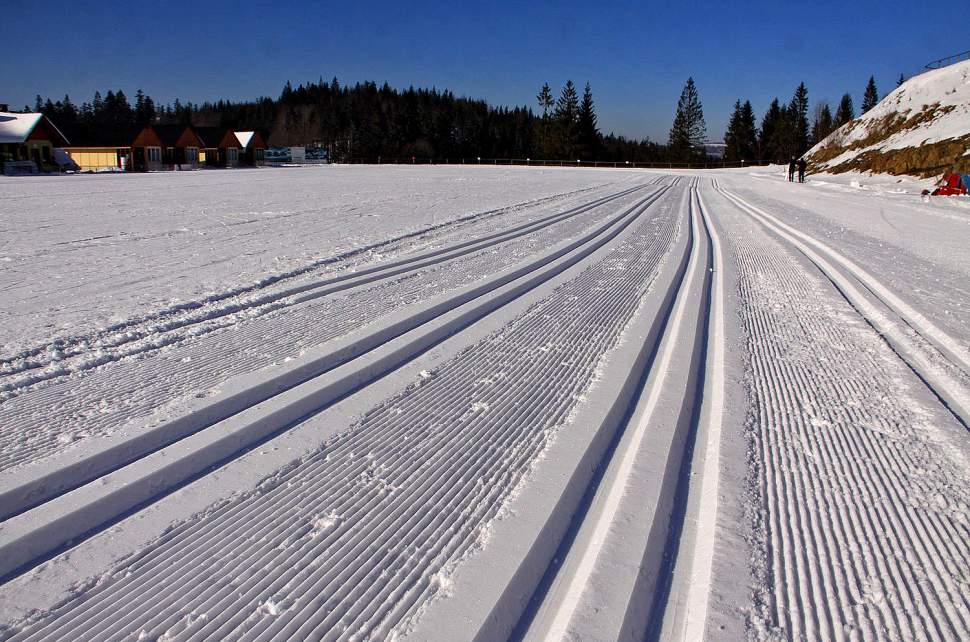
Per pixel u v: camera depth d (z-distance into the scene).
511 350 5.09
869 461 3.43
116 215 13.40
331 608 2.22
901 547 2.68
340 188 23.53
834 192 27.30
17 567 2.40
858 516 2.90
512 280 7.62
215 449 3.30
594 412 3.93
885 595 2.38
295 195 19.59
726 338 5.64
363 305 6.17
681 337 5.62
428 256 8.93
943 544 2.71
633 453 3.46
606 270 8.52
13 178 29.28
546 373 4.59
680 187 30.67
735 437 3.68
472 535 2.67
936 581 2.46
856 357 5.21
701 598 2.35
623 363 4.81
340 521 2.74
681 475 3.32
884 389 4.50
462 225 12.52
